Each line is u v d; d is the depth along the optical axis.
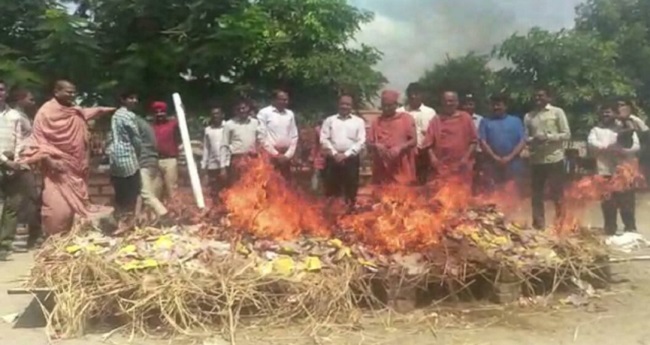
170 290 5.60
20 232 10.55
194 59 15.94
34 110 11.71
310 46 17.34
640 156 10.67
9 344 5.41
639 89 18.25
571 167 12.49
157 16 16.22
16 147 9.11
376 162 9.22
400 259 6.25
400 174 9.11
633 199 10.02
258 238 6.42
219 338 5.39
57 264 6.02
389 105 9.17
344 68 16.95
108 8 16.11
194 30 16.28
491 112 10.48
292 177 11.20
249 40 16.17
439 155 9.40
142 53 15.79
